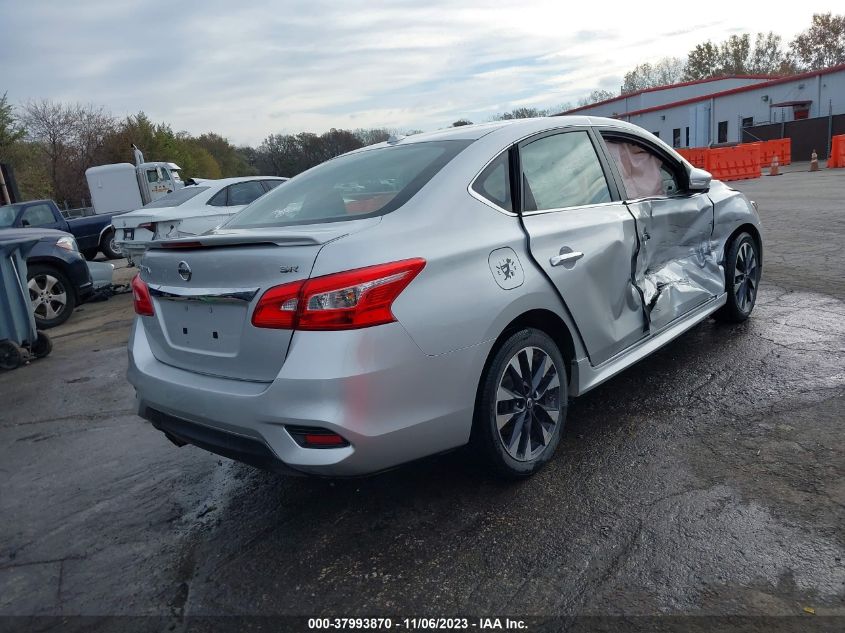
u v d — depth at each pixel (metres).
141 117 54.44
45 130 47.56
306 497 3.19
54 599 2.60
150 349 3.16
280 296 2.44
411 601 2.36
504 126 3.34
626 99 50.28
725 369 4.20
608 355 3.48
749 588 2.24
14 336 6.32
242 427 2.54
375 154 3.51
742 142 36.03
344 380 2.36
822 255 7.37
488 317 2.72
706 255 4.59
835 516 2.59
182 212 9.48
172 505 3.28
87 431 4.45
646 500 2.84
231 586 2.56
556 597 2.30
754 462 3.05
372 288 2.41
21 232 8.38
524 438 3.03
